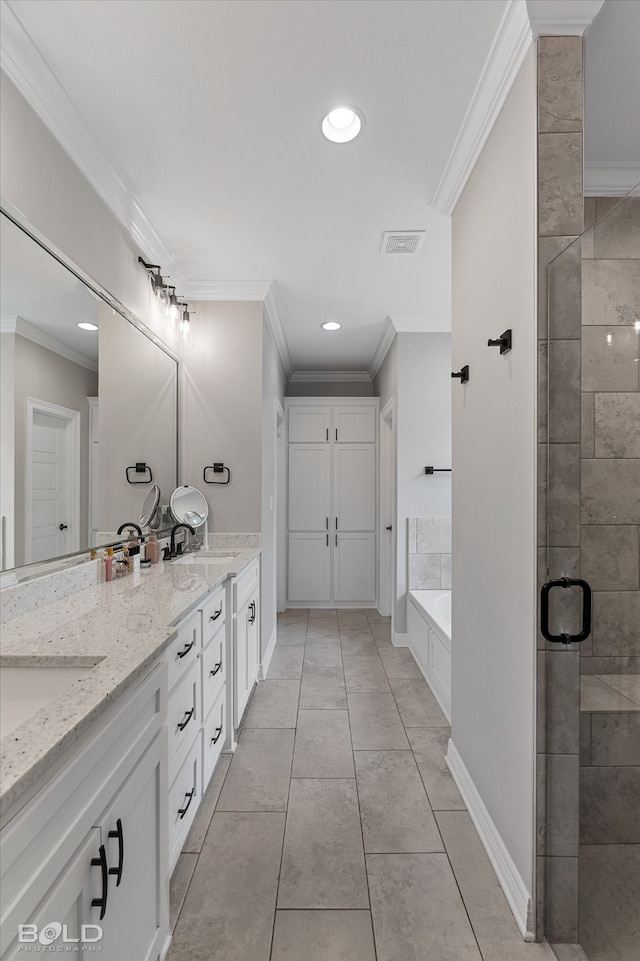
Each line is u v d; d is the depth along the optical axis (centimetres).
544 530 136
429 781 213
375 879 158
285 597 513
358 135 183
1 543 144
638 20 135
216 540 321
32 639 127
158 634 131
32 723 81
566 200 134
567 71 134
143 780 115
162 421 288
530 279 139
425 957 132
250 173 205
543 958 131
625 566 136
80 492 191
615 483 135
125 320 231
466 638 201
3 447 144
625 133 182
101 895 92
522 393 145
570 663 135
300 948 134
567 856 135
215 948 134
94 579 194
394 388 411
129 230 233
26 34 138
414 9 134
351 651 385
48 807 75
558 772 135
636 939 122
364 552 517
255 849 171
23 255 149
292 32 140
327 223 245
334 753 235
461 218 210
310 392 568
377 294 338
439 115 173
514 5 132
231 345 323
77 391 187
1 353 142
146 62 149
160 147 188
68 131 169
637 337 135
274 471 401
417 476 398
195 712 179
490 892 154
